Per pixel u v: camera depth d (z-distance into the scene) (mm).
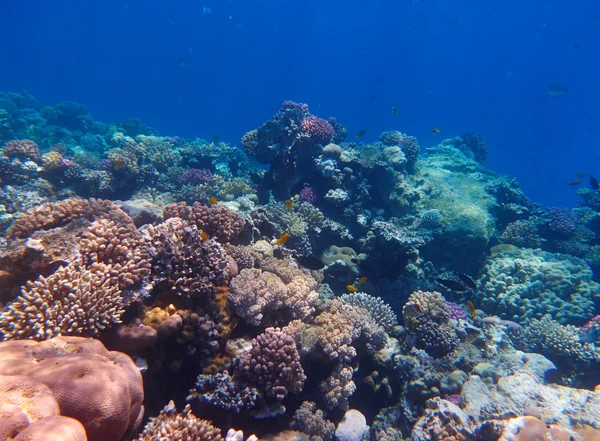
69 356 858
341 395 1481
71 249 1260
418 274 2617
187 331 1259
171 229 1440
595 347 1849
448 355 1745
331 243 2580
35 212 1550
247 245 1921
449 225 2855
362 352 1694
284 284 1618
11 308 1021
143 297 1198
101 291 1104
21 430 641
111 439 824
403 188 2971
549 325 2031
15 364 812
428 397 1521
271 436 1242
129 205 1966
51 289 1079
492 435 1191
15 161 2664
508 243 3078
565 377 1864
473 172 3846
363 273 2371
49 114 5723
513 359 1795
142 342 1112
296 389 1281
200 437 1001
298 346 1438
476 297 2541
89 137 4914
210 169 3559
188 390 1275
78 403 785
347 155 2879
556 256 2654
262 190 2949
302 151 2789
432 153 4480
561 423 1231
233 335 1405
